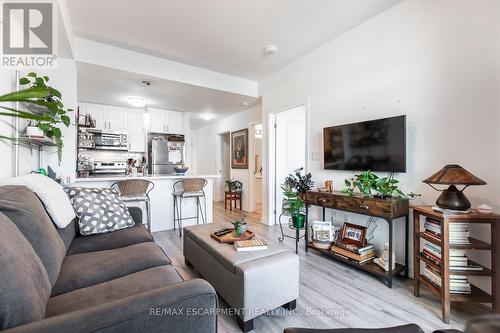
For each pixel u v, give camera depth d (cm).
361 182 230
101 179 311
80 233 190
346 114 276
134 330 69
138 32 272
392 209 201
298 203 298
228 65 367
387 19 235
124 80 348
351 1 223
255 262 159
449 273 158
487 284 175
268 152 414
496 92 170
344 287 204
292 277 169
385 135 230
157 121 547
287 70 365
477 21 178
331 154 288
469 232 177
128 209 232
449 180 159
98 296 104
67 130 287
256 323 159
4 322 65
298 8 232
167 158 543
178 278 125
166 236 342
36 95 91
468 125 183
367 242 257
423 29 209
